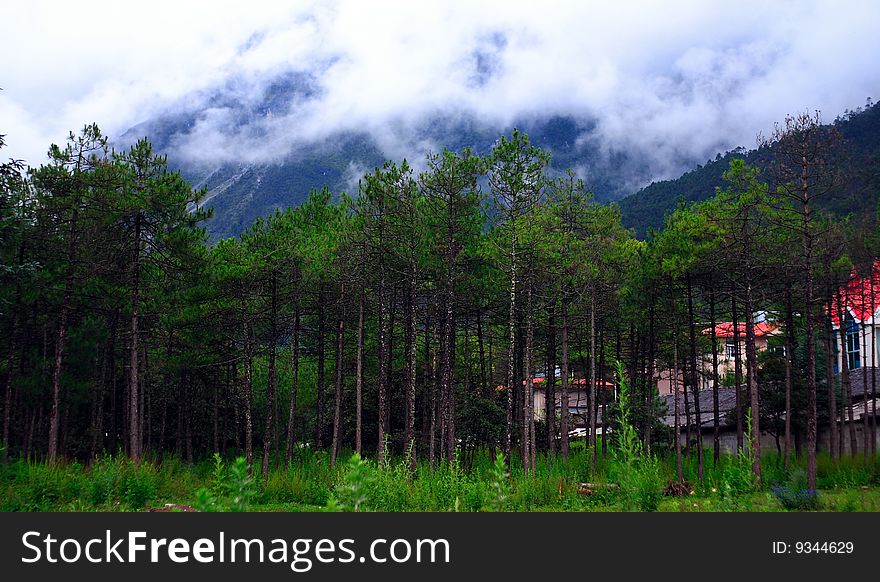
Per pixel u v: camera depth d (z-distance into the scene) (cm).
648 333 3697
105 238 3006
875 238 2933
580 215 3475
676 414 3161
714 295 3222
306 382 4584
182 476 2962
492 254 3244
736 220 2788
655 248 3212
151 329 3472
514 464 3272
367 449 4141
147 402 4394
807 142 2578
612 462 1240
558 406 4612
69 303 3089
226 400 4722
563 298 3350
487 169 3278
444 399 3281
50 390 3186
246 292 3309
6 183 2458
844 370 3228
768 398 3559
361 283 3353
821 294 3055
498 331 4469
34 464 2653
